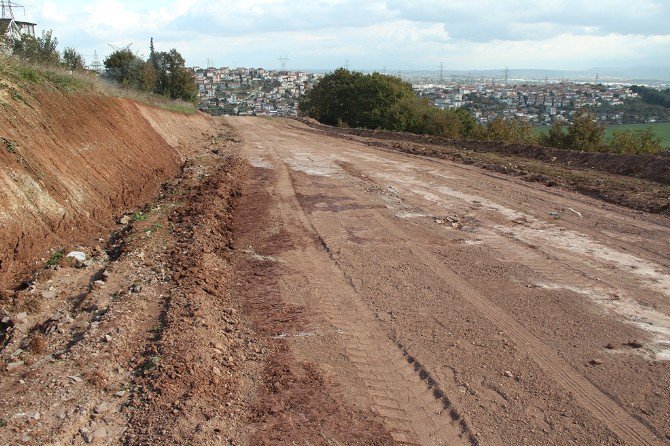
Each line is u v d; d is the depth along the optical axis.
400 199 14.05
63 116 12.22
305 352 6.25
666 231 10.81
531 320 7.04
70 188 10.12
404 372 5.85
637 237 10.50
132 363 5.56
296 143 27.27
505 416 5.08
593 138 23.98
